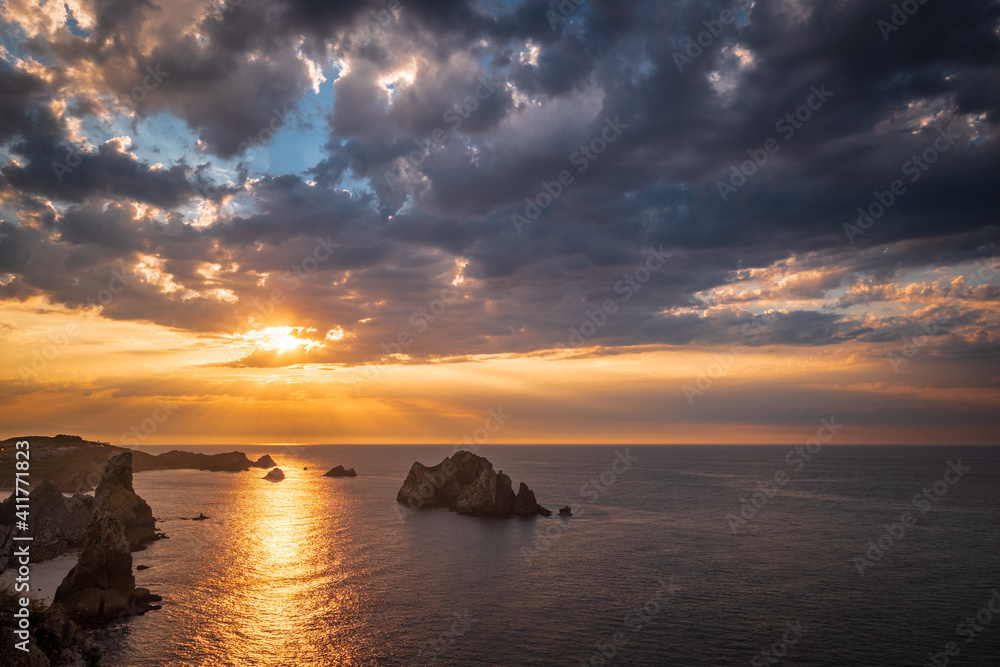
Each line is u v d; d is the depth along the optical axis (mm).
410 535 96312
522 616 54625
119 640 46688
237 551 81062
